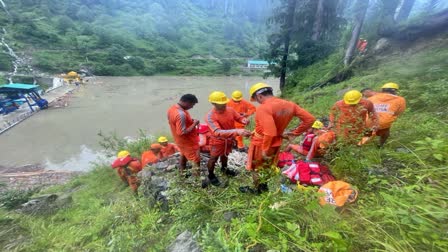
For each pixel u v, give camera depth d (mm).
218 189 3375
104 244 3287
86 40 60281
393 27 11672
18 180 11812
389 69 8797
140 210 3895
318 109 8453
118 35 65750
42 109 24875
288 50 18297
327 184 2621
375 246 1790
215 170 4203
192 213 2768
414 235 1755
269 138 2553
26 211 5508
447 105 4578
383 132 3670
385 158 3279
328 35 17266
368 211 2123
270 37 18203
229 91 39844
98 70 50000
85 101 28828
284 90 17500
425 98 5020
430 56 8180
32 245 3988
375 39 12594
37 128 19734
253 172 3100
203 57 74688
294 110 2666
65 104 27062
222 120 3455
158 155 6516
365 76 9898
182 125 3535
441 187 2250
